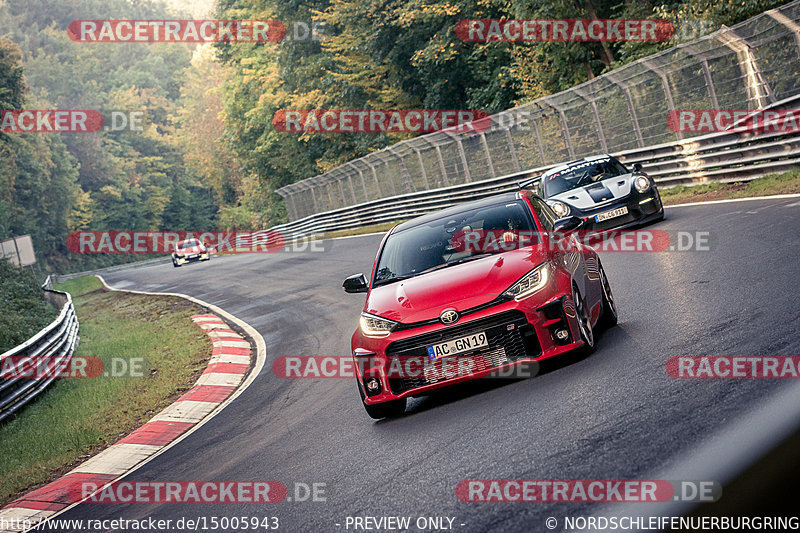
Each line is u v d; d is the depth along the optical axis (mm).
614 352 20875
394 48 136125
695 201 54906
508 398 19375
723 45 59406
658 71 66875
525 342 20250
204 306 76625
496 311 20188
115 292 130125
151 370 45125
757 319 20062
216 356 45094
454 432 17812
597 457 13094
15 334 60219
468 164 103312
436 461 16000
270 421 26672
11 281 98938
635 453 12625
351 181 137750
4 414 37500
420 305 21125
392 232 26656
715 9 71812
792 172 49625
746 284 25062
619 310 27656
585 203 47594
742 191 51594
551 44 99062
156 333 62062
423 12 122375
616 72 70688
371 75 148750
